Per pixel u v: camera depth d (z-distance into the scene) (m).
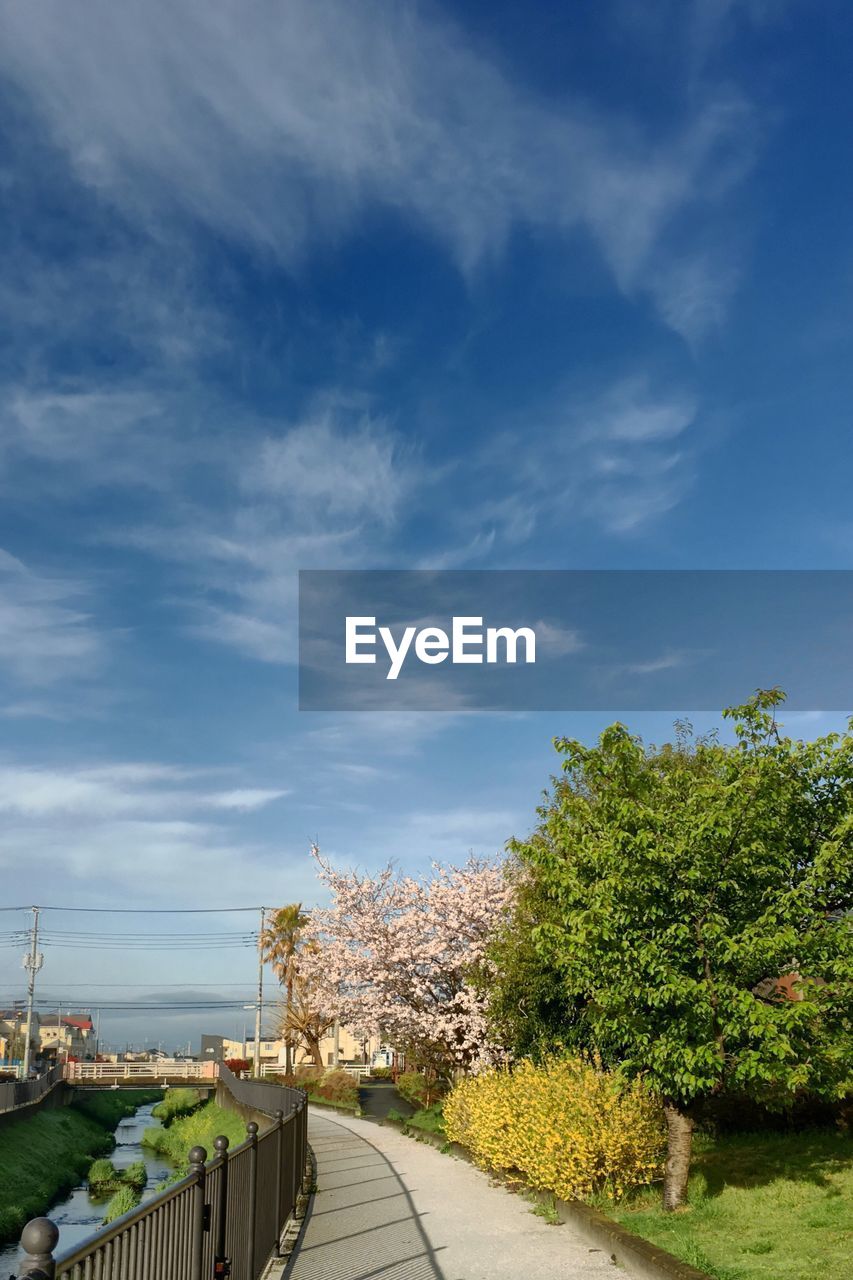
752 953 10.62
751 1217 10.55
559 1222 12.24
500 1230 11.91
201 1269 6.79
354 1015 30.64
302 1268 10.23
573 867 12.29
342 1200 14.86
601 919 11.27
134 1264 5.18
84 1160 35.75
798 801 11.61
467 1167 18.41
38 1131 36.94
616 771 12.27
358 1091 43.00
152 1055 100.44
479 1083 19.39
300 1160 15.62
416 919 28.30
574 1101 12.84
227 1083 42.75
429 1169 18.25
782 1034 10.39
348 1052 82.06
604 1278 9.28
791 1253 9.01
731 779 11.62
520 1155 14.28
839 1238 9.30
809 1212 10.35
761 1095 11.63
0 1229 22.12
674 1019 11.04
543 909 19.50
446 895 27.98
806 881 11.05
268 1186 10.50
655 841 11.22
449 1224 12.40
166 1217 5.88
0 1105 36.16
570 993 13.14
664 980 10.81
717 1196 11.70
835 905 11.47
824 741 11.66
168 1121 52.41
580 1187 12.42
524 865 21.09
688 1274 8.38
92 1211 26.22
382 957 28.56
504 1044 22.22
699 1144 15.18
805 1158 13.16
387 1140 24.81
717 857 11.15
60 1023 125.06
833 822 11.59
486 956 22.27
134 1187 29.83
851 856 11.07
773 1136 15.10
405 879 30.41
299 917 61.41
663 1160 12.92
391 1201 14.49
